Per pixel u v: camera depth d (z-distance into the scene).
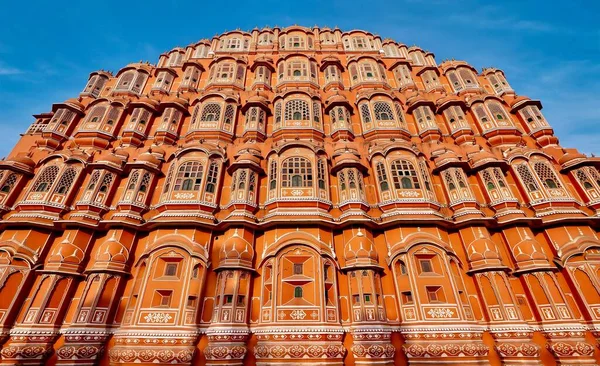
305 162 16.30
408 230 14.06
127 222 14.07
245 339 11.55
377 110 20.36
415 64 26.50
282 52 26.64
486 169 16.39
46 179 15.80
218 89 22.42
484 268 13.05
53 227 14.05
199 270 12.89
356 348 11.34
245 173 15.85
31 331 11.50
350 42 28.38
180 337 11.30
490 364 11.70
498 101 21.09
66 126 19.48
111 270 12.85
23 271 12.95
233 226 13.94
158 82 23.34
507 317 12.03
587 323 12.10
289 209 14.45
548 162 16.64
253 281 13.08
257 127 19.12
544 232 14.51
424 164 16.95
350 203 14.72
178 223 13.73
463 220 14.30
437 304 12.21
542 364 11.37
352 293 12.66
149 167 16.23
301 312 11.91
